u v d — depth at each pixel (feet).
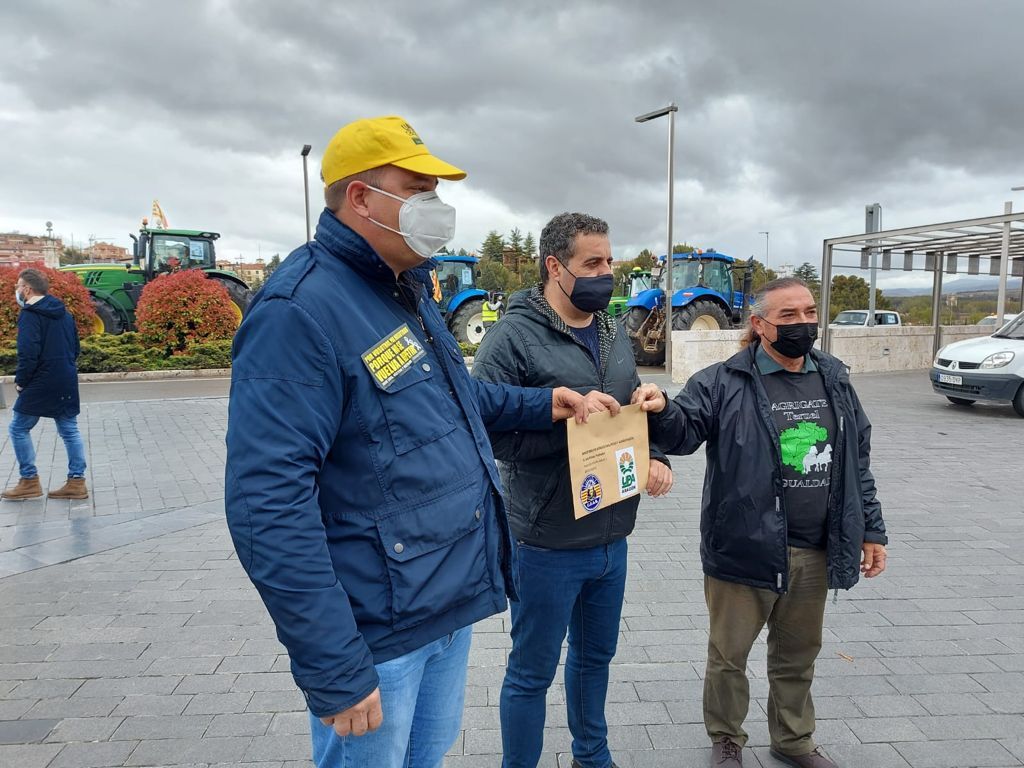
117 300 59.72
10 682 9.91
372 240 5.03
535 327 7.12
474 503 5.18
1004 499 18.93
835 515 7.37
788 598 7.64
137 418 33.09
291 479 4.25
